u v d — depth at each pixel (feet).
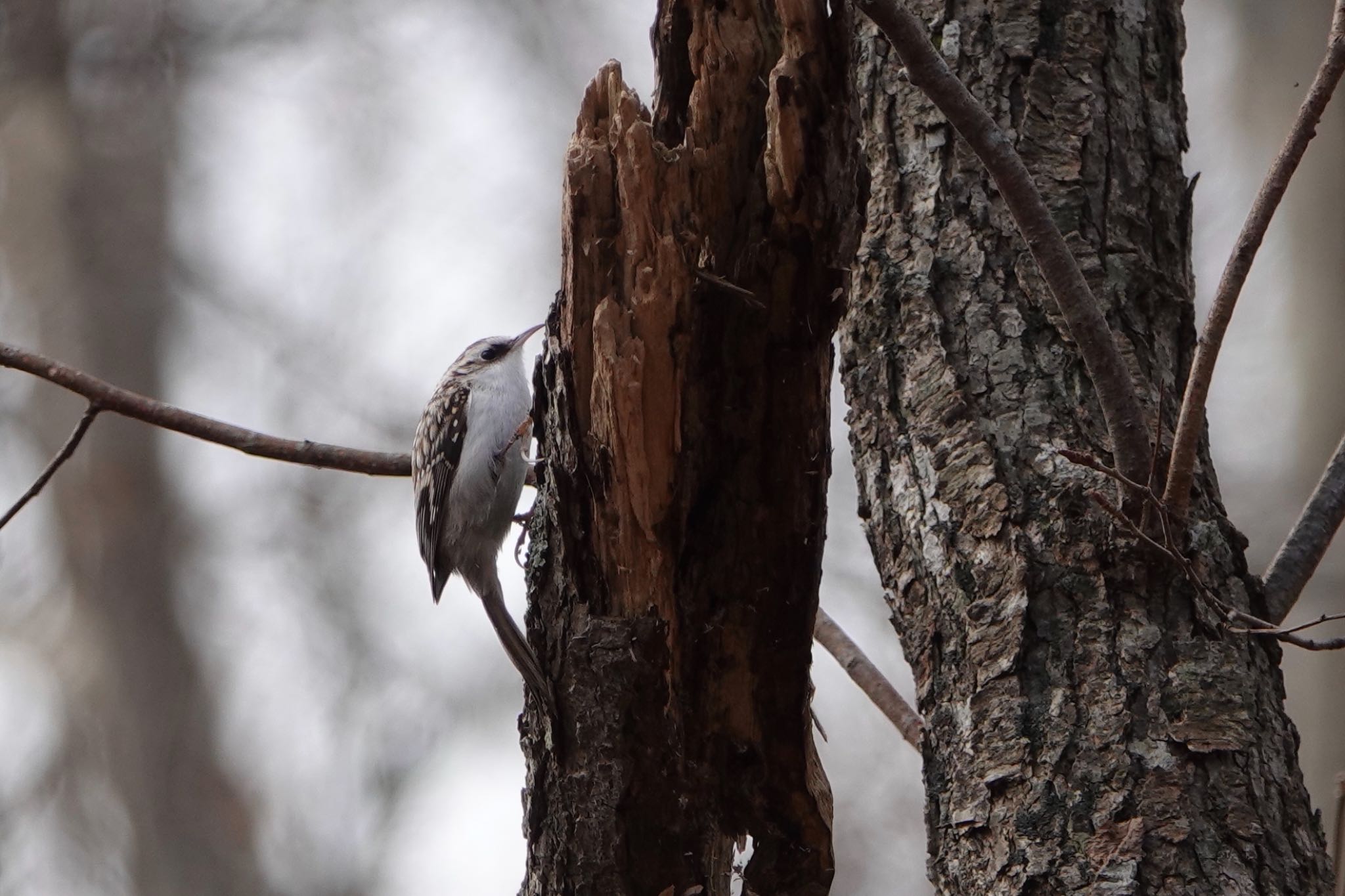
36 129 70.03
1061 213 20.17
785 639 19.04
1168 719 17.26
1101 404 17.79
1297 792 17.43
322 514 68.23
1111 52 21.11
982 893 17.38
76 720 64.23
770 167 17.17
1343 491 19.72
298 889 63.00
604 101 18.10
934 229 20.54
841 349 21.16
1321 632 45.24
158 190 70.64
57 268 69.00
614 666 17.94
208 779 64.08
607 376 17.53
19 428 67.56
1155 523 17.94
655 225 17.60
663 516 18.19
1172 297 20.22
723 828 19.22
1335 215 51.16
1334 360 49.78
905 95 21.34
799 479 18.57
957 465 19.24
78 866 62.75
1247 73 56.08
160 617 65.72
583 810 18.12
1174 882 16.35
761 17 17.75
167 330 69.67
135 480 66.80
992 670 18.15
